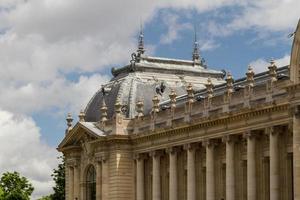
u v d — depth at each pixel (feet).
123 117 473.26
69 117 533.55
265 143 372.99
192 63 524.52
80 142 504.84
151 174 459.32
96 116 511.81
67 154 518.37
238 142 390.01
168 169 444.55
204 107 409.28
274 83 362.94
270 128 362.53
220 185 402.52
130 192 468.75
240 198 386.52
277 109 358.43
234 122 385.70
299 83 318.04
